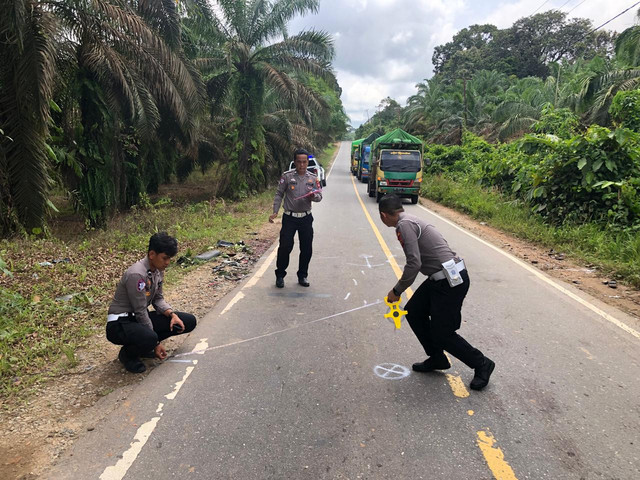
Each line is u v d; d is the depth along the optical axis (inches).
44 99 331.6
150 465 105.9
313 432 118.7
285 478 101.8
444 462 107.4
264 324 193.6
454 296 134.6
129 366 150.9
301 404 131.9
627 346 173.9
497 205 533.6
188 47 666.8
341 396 136.5
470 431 119.5
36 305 209.8
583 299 231.3
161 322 158.6
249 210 597.9
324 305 219.0
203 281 259.8
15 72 328.8
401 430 119.7
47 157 364.5
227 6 682.2
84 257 313.3
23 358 157.6
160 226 453.7
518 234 414.3
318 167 738.8
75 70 444.5
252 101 734.5
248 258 319.9
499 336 182.9
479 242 389.4
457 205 625.3
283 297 231.0
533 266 303.6
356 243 379.2
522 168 501.4
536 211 444.5
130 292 144.6
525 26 2292.1
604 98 746.2
